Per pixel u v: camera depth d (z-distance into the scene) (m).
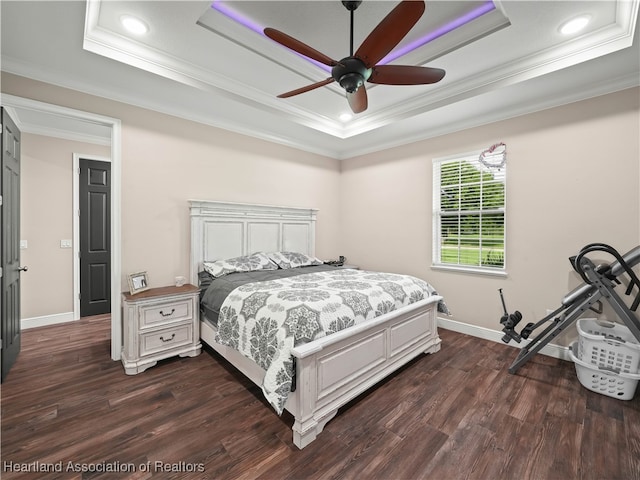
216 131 3.48
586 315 2.71
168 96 2.89
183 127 3.20
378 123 3.63
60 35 2.03
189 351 2.82
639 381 2.30
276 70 2.69
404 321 2.55
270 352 1.84
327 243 4.82
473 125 3.38
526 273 3.03
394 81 1.99
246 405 2.07
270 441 1.73
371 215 4.52
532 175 2.98
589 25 2.05
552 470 1.53
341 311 2.03
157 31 2.15
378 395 2.20
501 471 1.52
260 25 2.17
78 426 1.83
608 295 2.21
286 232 4.17
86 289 4.05
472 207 3.46
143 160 2.93
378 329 2.26
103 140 4.10
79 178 3.96
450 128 3.56
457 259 3.60
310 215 4.48
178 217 3.19
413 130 3.76
